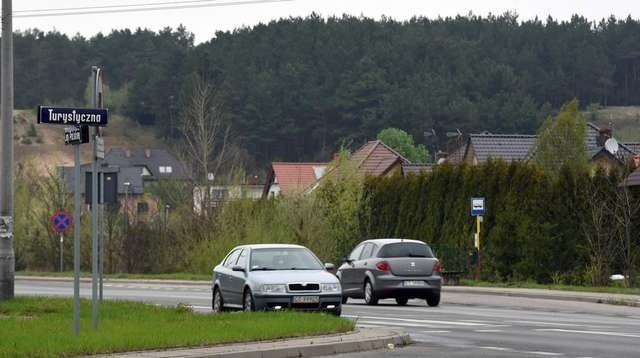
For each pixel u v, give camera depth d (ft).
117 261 545.03
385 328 193.57
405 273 286.46
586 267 363.76
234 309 240.12
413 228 442.91
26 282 500.74
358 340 168.66
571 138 498.69
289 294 221.66
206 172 545.03
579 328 208.03
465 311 264.11
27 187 638.94
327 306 224.12
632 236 361.92
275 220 465.47
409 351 165.37
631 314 254.47
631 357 154.81
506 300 310.86
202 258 494.18
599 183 369.50
